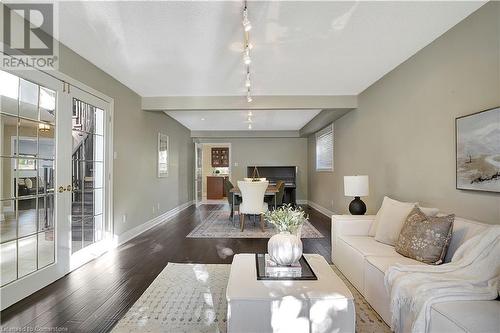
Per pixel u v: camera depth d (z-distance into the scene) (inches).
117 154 169.6
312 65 145.4
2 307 91.0
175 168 295.9
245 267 87.8
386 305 82.2
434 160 117.7
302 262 93.1
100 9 93.4
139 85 179.6
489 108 90.1
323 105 203.9
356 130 205.3
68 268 122.6
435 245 87.1
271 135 371.6
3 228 94.1
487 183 89.9
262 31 108.3
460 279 69.3
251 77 164.2
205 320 85.2
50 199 114.1
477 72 95.0
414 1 90.0
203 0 88.0
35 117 107.1
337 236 131.0
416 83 130.0
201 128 354.6
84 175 138.4
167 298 99.7
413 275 73.9
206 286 109.9
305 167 385.4
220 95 204.2
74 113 129.3
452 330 55.3
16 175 99.3
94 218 147.9
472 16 96.8
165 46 121.4
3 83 94.4
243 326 67.6
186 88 186.2
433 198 118.3
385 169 160.9
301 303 67.7
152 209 229.3
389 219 114.4
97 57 133.6
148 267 131.9
